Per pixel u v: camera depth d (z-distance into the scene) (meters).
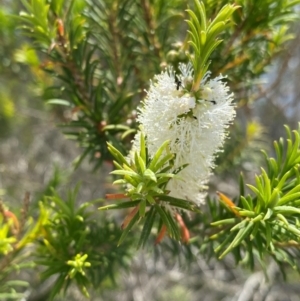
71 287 0.36
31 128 0.54
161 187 0.15
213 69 0.22
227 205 0.19
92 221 0.22
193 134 0.15
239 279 0.55
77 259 0.18
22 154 0.56
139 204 0.14
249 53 0.23
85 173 0.50
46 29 0.21
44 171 0.55
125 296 0.50
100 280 0.24
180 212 0.19
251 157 0.33
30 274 0.42
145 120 0.15
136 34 0.25
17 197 0.49
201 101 0.15
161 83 0.15
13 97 0.48
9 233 0.23
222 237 0.19
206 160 0.16
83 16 0.22
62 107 0.35
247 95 0.29
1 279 0.24
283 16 0.21
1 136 0.49
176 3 0.23
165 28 0.24
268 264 0.47
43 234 0.21
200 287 0.59
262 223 0.16
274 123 0.54
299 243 0.18
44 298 0.36
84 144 0.24
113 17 0.24
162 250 0.27
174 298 0.58
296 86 0.51
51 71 0.23
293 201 0.15
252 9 0.20
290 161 0.17
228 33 0.22
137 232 0.27
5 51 0.34
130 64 0.25
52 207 0.21
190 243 0.22
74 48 0.22
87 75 0.23
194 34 0.14
